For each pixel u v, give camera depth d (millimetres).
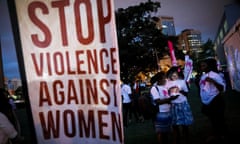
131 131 9625
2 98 3277
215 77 6059
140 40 42625
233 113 10578
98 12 2096
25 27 2350
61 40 2283
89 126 2232
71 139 2311
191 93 26844
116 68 1985
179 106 5660
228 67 23688
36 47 2336
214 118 6188
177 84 5688
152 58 42719
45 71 2338
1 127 2963
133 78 42000
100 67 2125
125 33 41688
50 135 2359
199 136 7477
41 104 2359
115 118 2053
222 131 6262
